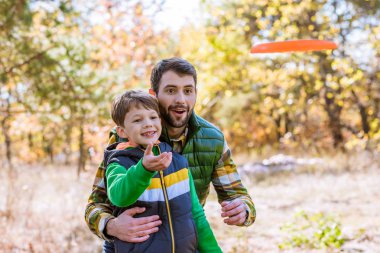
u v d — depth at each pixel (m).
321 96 19.34
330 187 10.64
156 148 2.89
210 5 15.70
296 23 14.50
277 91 20.17
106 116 9.12
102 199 3.18
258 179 12.88
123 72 9.66
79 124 9.76
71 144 18.05
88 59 9.01
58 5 8.51
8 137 19.33
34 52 8.38
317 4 13.91
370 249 5.80
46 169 14.80
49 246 6.23
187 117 3.16
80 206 8.66
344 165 13.65
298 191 10.52
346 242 6.16
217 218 7.85
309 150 19.34
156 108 2.86
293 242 6.25
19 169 13.53
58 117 9.48
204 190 3.41
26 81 8.62
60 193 9.99
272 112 27.28
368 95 16.61
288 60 15.52
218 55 14.77
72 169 15.27
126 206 2.79
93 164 11.62
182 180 2.86
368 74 15.17
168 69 3.10
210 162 3.36
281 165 14.62
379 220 7.33
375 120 15.81
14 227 7.18
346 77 13.85
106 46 11.09
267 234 6.96
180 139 3.24
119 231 2.75
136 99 2.82
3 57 8.44
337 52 14.67
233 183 3.46
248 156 20.36
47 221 7.39
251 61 15.73
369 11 14.64
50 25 8.69
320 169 13.36
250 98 20.02
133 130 2.81
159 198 2.77
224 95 17.73
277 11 14.51
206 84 15.29
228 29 15.58
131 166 2.70
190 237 2.80
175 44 14.05
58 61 8.56
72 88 8.63
